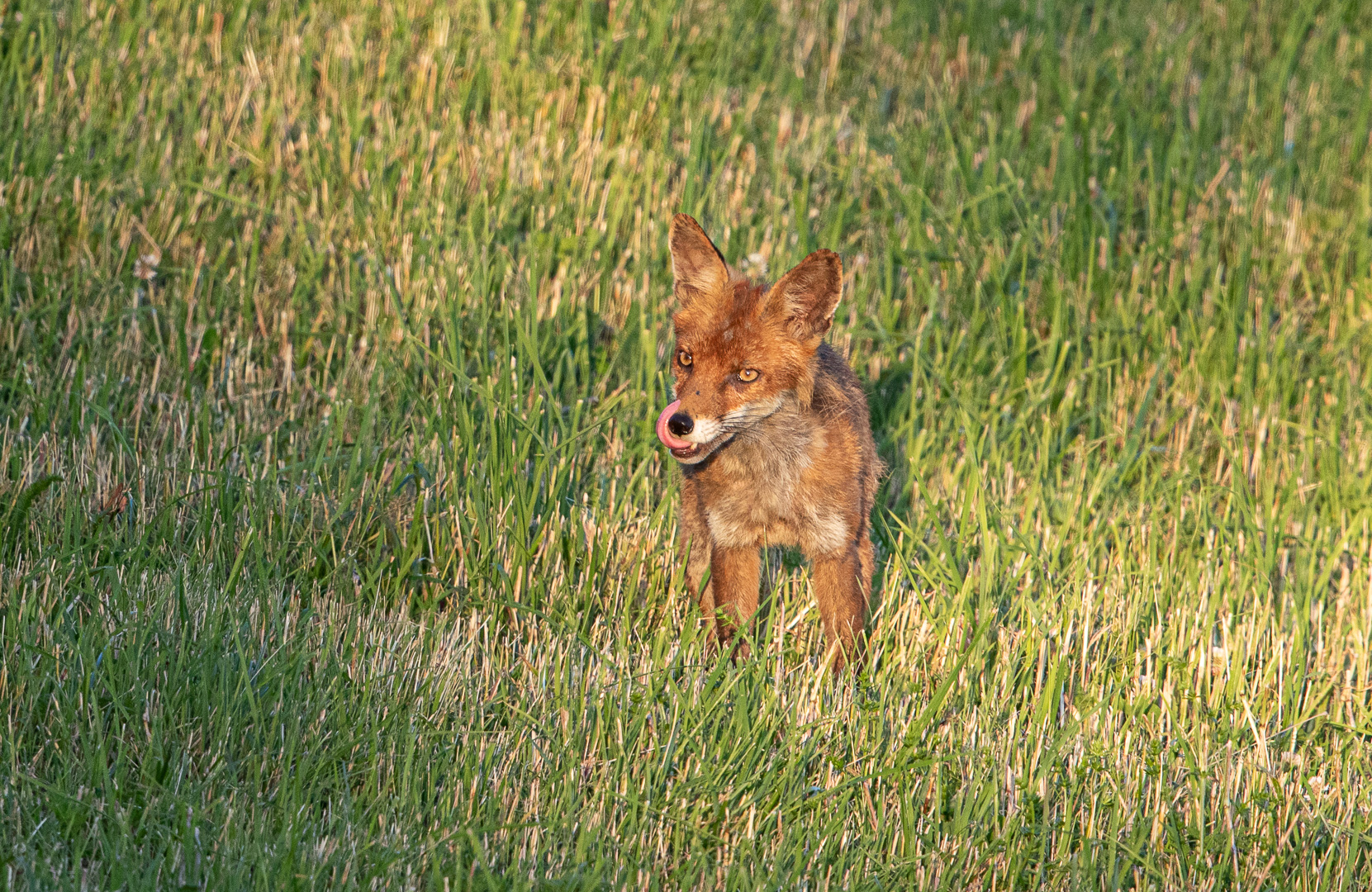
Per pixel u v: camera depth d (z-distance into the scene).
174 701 13.91
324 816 13.30
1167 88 33.59
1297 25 36.12
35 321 20.72
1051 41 33.38
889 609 18.03
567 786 13.45
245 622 15.33
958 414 21.36
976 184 27.80
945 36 36.03
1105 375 24.00
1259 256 27.58
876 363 23.67
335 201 25.22
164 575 16.12
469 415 18.05
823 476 16.48
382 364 19.42
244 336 21.97
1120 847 14.01
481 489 17.58
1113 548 20.36
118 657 14.32
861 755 15.13
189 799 12.68
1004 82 34.00
